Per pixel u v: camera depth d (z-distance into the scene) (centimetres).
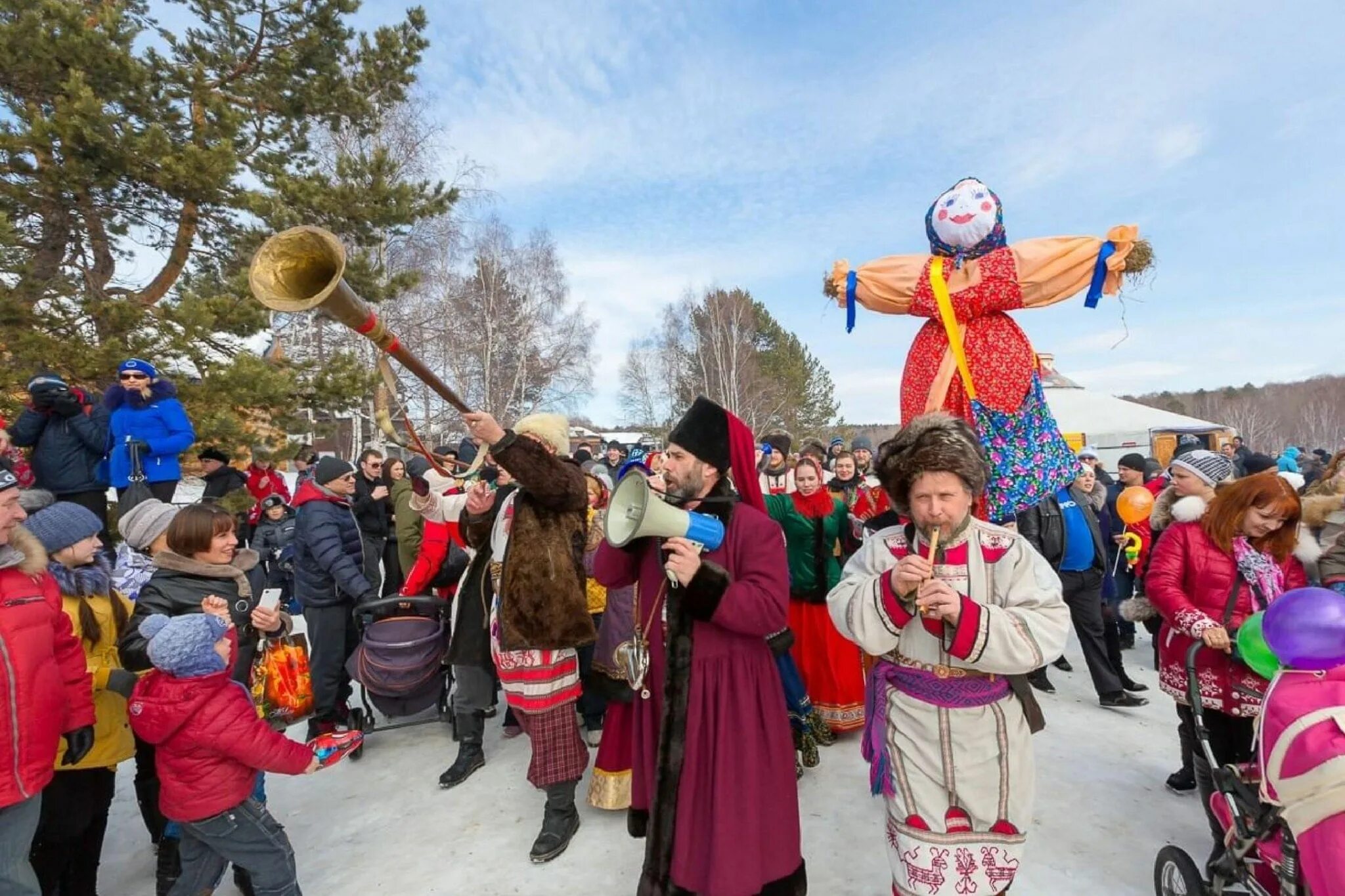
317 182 1160
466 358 2820
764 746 241
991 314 366
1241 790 231
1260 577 291
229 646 266
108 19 905
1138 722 466
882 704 232
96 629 287
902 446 225
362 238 1230
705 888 230
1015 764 216
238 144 1150
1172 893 256
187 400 890
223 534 311
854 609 223
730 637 244
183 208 1050
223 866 277
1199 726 269
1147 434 2170
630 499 237
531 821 365
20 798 229
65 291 896
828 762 419
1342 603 193
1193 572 304
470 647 396
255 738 258
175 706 250
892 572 217
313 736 471
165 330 899
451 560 500
